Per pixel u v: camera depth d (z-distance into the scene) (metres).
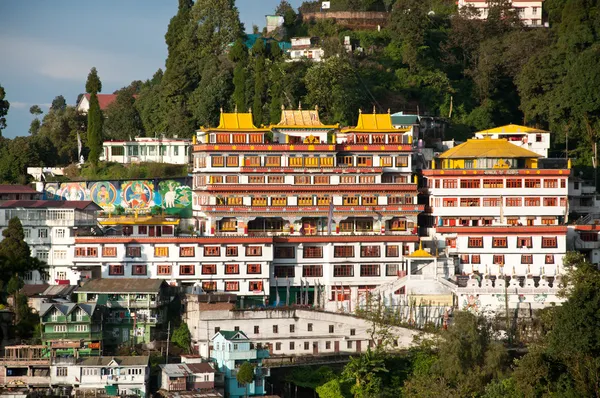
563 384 191.75
